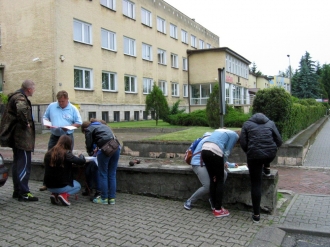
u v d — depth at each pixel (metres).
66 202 5.84
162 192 6.37
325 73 84.62
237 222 5.13
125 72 26.58
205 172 5.53
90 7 22.66
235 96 39.91
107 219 5.21
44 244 4.25
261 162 4.98
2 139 5.89
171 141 10.18
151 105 20.09
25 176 6.06
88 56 22.38
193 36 40.59
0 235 4.54
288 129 10.99
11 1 20.66
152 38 30.91
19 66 20.58
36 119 19.69
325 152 11.86
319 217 5.30
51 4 19.52
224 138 5.35
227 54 36.38
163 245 4.25
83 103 21.70
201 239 4.46
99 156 5.86
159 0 32.28
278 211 5.61
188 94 37.28
